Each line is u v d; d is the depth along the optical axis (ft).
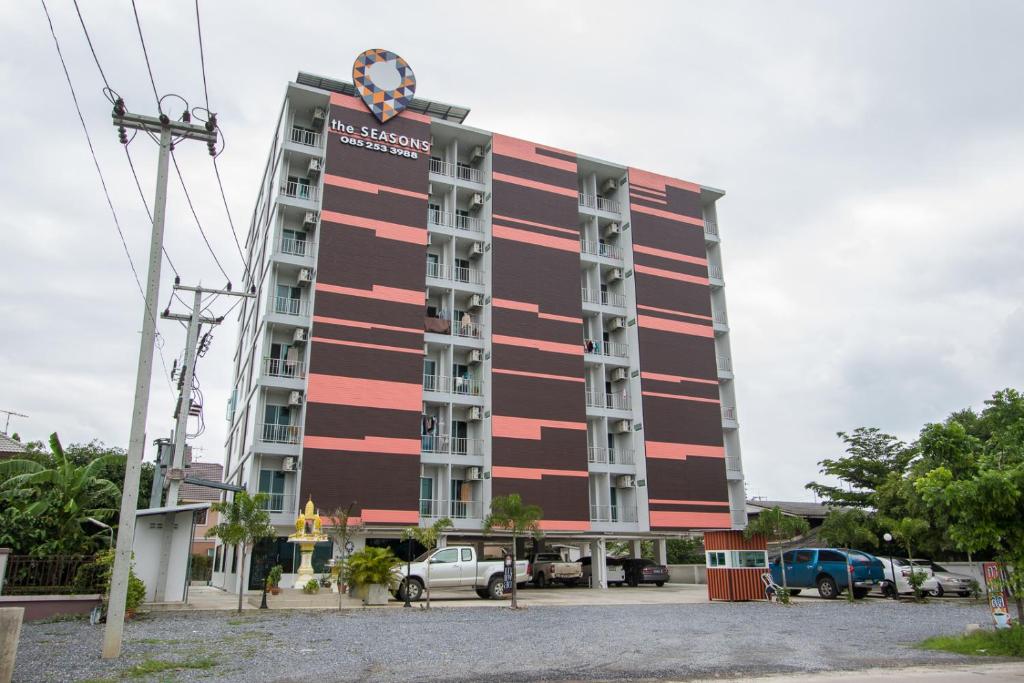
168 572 68.13
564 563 115.14
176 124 47.80
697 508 137.59
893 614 68.23
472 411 125.80
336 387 111.45
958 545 48.21
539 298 134.62
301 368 114.83
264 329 113.80
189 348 86.48
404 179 127.03
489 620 60.08
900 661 40.78
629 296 146.72
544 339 132.67
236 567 95.20
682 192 158.51
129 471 42.27
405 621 58.54
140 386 44.11
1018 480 45.32
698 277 153.69
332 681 32.81
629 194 151.94
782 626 58.18
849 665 39.24
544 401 128.88
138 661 37.96
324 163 121.29
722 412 153.89
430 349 129.90
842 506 139.33
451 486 122.83
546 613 66.95
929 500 48.55
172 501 79.56
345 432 110.11
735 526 147.64
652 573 121.70
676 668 37.47
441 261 136.56
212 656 39.83
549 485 124.47
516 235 136.36
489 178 137.80
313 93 124.36
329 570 98.27
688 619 63.16
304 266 118.01
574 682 32.99
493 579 82.43
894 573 86.89
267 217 130.11
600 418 140.15
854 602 82.12
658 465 136.56
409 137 129.90
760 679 34.60
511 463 122.72
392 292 119.96
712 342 150.82
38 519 67.51
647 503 133.39
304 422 107.96
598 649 43.98
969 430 96.32
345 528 78.18
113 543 67.31
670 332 146.30
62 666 36.29
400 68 131.95
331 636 48.57
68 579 59.16
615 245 153.38
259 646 43.65
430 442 122.93
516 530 74.59
